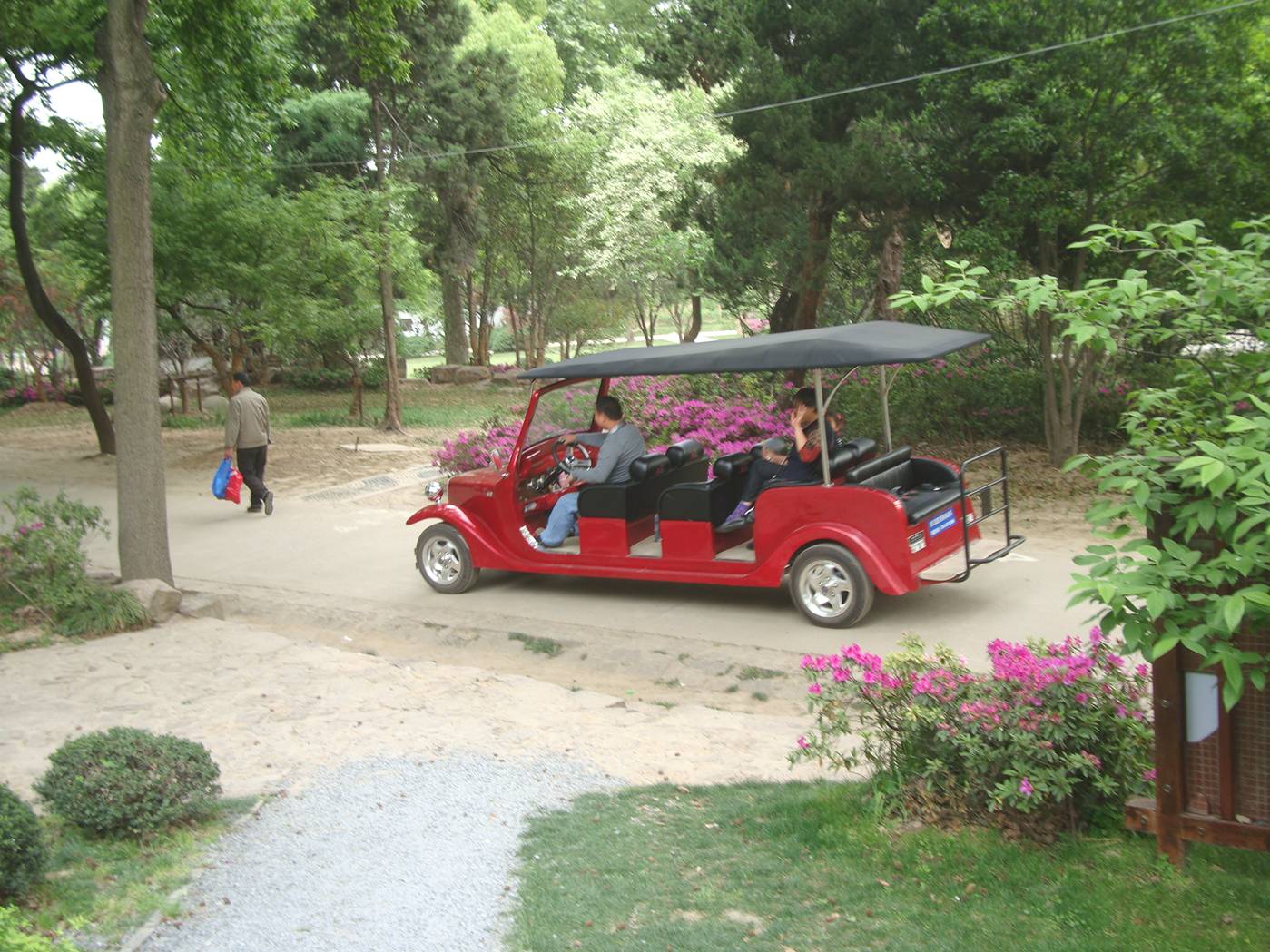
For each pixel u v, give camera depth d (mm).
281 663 7992
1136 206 13328
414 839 4793
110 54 9523
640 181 27875
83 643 8656
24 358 34969
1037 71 12680
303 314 19453
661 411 13547
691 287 27719
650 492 9141
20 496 9500
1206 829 3844
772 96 14984
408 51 26062
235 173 16719
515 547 9438
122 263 9680
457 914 4094
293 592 10141
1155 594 3170
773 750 6078
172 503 14664
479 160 29234
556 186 31578
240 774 5754
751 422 12875
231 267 18547
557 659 8148
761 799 5145
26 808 4316
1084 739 4285
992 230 12977
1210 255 3773
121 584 9469
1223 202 13125
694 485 8547
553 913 4035
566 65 40406
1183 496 3490
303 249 19859
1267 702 3732
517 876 4395
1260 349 4094
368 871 4480
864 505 7812
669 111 27922
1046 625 7852
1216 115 12484
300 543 12117
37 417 26562
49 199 30109
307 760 5961
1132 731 4391
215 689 7410
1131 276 3721
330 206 19781
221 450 19297
